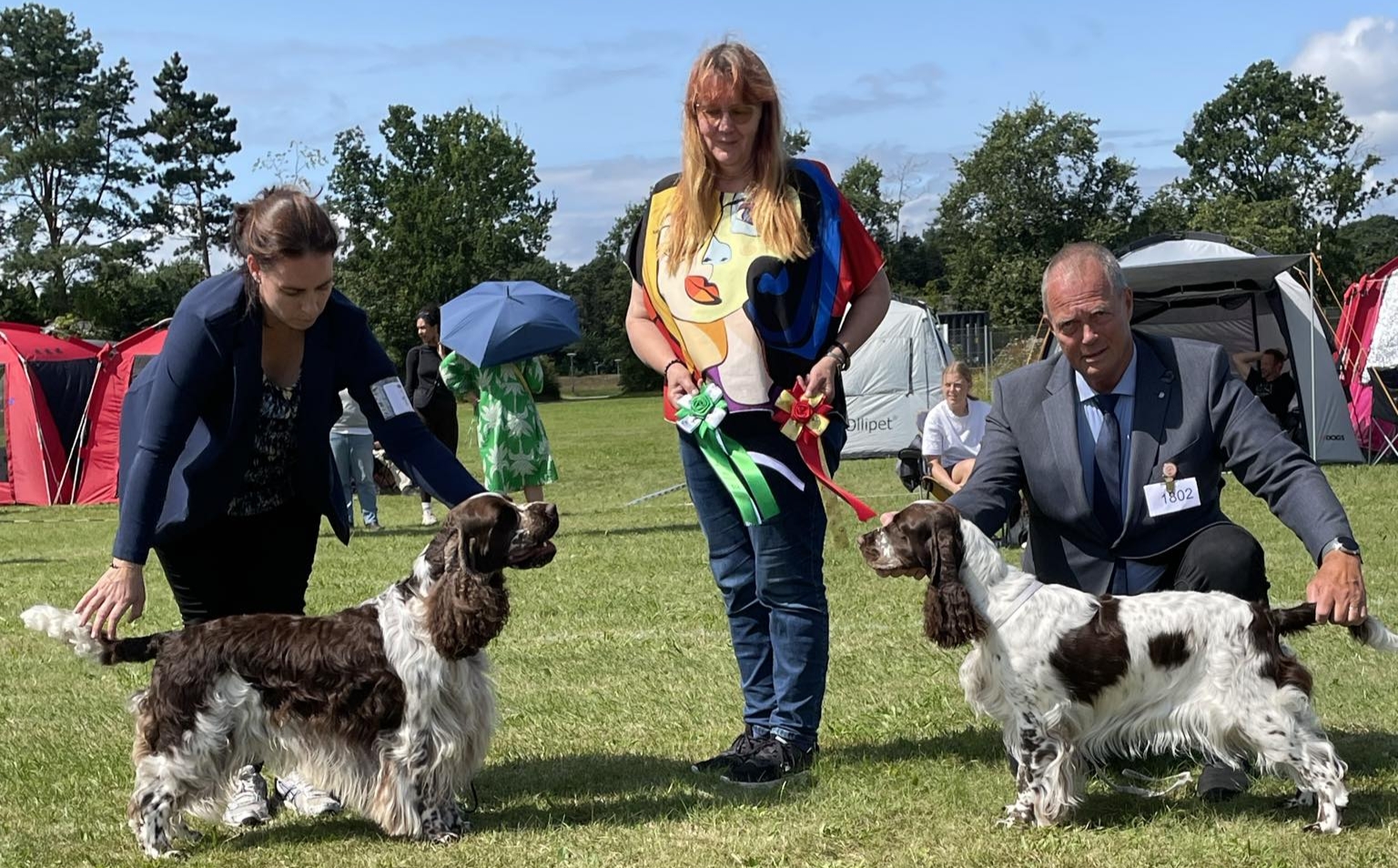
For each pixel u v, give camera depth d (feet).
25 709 20.62
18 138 225.15
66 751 18.11
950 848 13.46
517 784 16.19
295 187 14.05
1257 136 233.14
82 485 59.21
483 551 13.78
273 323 14.40
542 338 38.68
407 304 225.76
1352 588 13.52
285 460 15.15
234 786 15.01
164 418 13.96
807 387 15.39
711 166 15.74
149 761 13.69
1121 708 13.89
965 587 14.20
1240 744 13.73
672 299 15.93
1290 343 51.90
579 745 17.94
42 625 13.70
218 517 14.88
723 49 15.35
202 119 234.17
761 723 16.76
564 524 43.65
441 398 43.60
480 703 14.30
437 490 15.44
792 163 16.16
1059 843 13.47
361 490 44.32
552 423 128.47
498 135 234.99
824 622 16.58
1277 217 211.20
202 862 13.61
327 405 15.11
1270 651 13.52
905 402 61.82
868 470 56.39
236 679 13.67
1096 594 15.23
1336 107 227.81
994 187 209.67
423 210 226.38
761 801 15.24
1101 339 15.05
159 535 14.48
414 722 13.88
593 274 291.58
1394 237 299.79
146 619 27.68
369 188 248.52
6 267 209.87
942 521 14.23
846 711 19.16
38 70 223.51
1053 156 207.62
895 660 22.07
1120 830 13.84
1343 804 13.34
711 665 22.27
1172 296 52.49
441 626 13.78
